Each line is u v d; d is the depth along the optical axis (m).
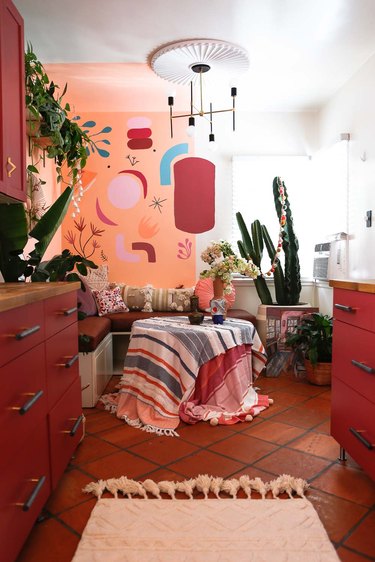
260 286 4.28
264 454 2.32
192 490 1.95
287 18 2.82
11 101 2.12
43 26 2.87
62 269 2.57
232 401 2.94
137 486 1.95
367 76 3.44
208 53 3.15
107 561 1.49
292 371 3.97
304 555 1.51
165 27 2.90
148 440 2.51
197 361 2.84
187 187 4.57
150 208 4.57
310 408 3.05
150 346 2.89
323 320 3.62
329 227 4.20
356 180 3.67
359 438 1.87
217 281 3.27
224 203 4.61
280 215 4.18
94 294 4.11
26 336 1.44
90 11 2.71
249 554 1.52
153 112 4.53
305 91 4.07
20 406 1.39
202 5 2.66
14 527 1.32
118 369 4.07
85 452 2.35
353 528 1.68
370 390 1.79
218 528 1.67
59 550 1.56
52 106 2.76
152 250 4.58
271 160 4.59
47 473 1.68
